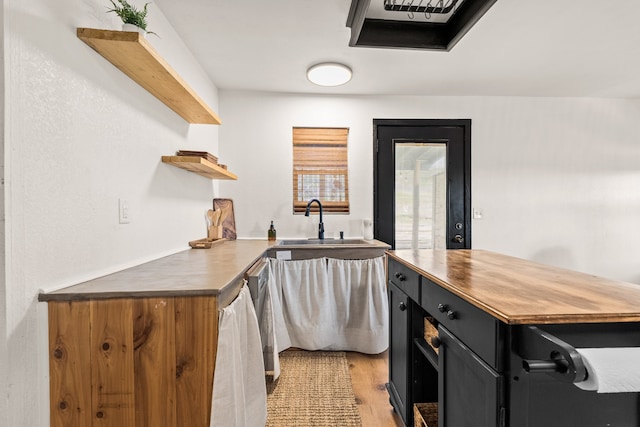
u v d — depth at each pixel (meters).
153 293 0.98
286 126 3.01
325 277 2.41
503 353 0.78
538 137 3.15
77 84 1.12
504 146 3.14
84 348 0.97
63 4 1.05
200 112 1.97
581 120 3.16
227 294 1.12
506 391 0.77
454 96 3.11
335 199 3.06
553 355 0.67
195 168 2.03
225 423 1.00
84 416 0.98
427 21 1.90
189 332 0.99
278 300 2.37
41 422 0.95
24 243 0.90
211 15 1.84
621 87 2.90
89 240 1.17
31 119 0.93
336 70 2.46
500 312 0.77
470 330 0.92
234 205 2.97
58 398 0.97
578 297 0.89
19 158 0.89
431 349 1.33
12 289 0.87
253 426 1.31
